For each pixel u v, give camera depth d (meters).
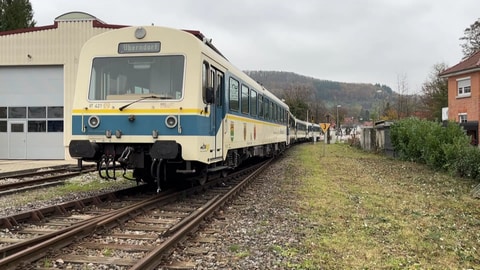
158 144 8.52
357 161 24.19
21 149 24.38
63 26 23.27
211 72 9.66
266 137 18.08
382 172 17.81
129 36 9.12
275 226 7.35
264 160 23.48
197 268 5.03
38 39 23.50
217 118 10.16
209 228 7.05
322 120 96.25
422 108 58.56
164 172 9.30
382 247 6.12
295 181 14.05
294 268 5.12
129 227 6.97
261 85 17.70
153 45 9.01
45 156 24.27
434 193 11.84
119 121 8.83
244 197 10.52
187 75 8.77
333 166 20.59
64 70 23.34
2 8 40.84
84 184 12.66
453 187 13.10
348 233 6.91
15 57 23.69
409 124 25.14
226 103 10.93
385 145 30.92
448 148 17.03
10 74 24.38
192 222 6.75
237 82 12.36
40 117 24.23
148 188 11.16
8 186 11.68
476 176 14.95
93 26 23.12
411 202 10.24
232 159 12.54
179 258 5.39
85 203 8.70
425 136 21.17
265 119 17.78
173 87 8.80
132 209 7.75
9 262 4.71
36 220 7.33
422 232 7.12
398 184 13.80
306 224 7.55
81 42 23.17
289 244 6.16
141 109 8.75
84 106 9.03
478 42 47.16
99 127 8.92
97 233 6.44
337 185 13.21
